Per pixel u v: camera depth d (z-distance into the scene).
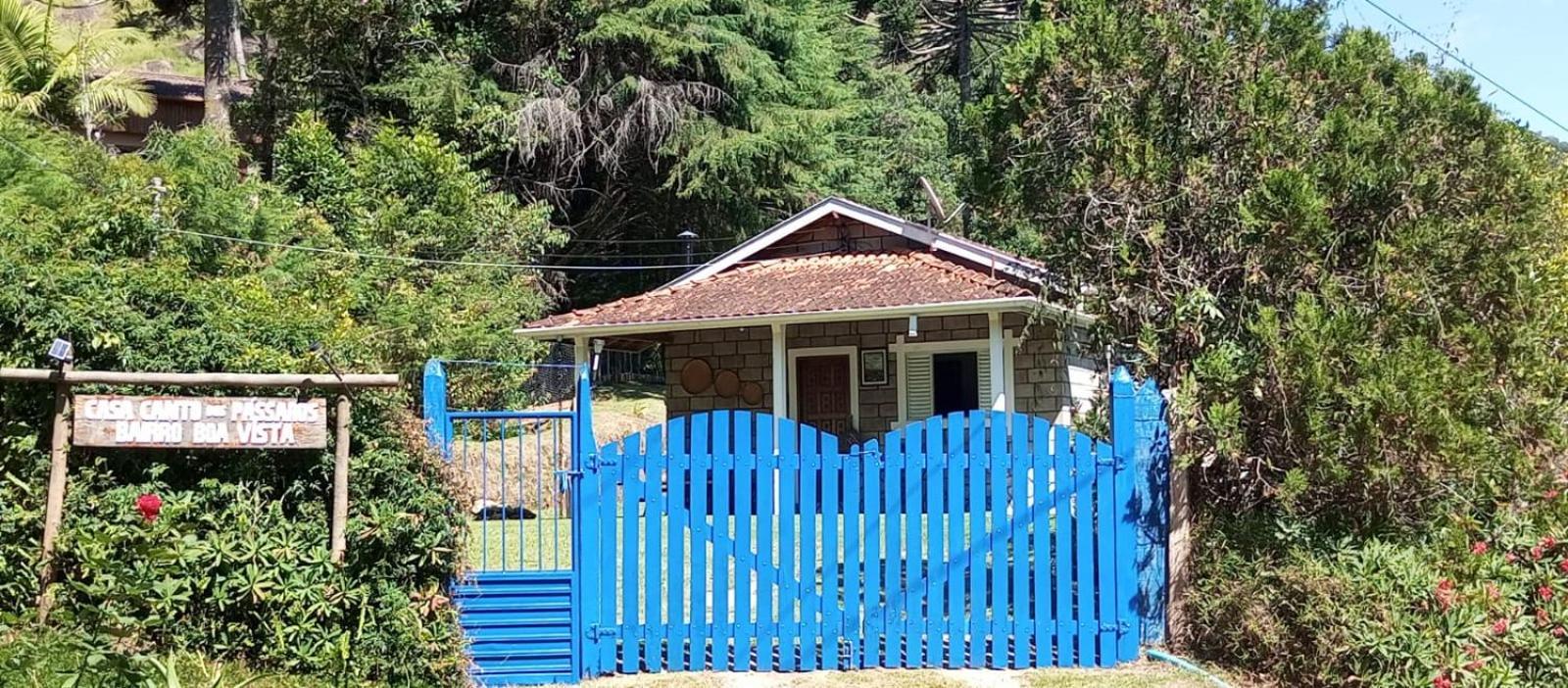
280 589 5.09
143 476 5.21
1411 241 5.93
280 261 15.98
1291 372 5.55
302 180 20.64
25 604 5.04
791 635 5.64
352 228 18.95
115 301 5.33
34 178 13.34
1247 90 6.55
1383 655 4.97
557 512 5.79
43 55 20.91
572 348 21.56
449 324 16.12
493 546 8.79
